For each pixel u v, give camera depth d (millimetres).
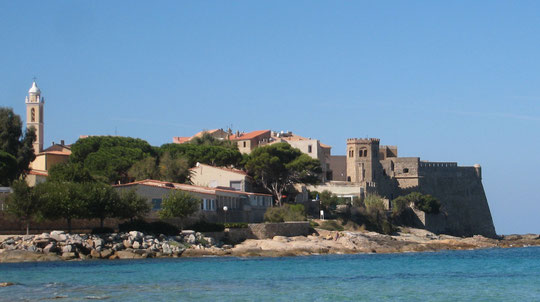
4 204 105875
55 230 109312
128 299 65062
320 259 110000
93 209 108562
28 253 96312
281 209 145500
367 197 188625
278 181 173875
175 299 65688
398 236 170000
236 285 75562
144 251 104250
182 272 86312
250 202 150625
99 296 66375
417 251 137375
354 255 120938
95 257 100250
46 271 85000
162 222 115188
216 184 156500
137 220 114000
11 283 73312
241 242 123438
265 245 121500
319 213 169250
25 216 103625
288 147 175500
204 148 182625
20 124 149375
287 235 133250
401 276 86688
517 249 152500
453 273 91062
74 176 134625
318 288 74250
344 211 171500
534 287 76812
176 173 160250
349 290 73125
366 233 157000
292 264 99375
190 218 122938
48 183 111000
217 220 132625
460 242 155875
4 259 94875
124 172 164750
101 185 113375
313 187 196250
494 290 74312
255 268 92688
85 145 171875
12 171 134000
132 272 85375
